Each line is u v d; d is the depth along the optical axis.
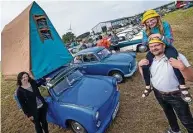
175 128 3.49
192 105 4.54
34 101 4.02
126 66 6.58
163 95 2.89
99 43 12.37
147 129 4.21
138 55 10.40
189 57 7.90
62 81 4.91
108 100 4.28
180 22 17.62
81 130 4.25
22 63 6.08
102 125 4.03
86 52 7.45
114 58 7.22
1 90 9.45
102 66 7.01
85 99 4.29
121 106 5.38
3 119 6.46
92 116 3.80
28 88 3.97
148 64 2.89
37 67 5.91
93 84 4.89
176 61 2.42
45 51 6.25
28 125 5.77
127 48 11.34
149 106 5.08
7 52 6.75
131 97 5.80
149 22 2.92
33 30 6.10
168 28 3.02
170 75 2.63
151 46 2.60
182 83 2.56
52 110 4.55
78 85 5.00
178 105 2.82
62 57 6.73
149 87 3.10
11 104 7.48
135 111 5.00
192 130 2.98
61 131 4.92
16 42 6.36
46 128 4.47
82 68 7.46
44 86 4.71
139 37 10.98
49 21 6.78
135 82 6.84
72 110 4.08
